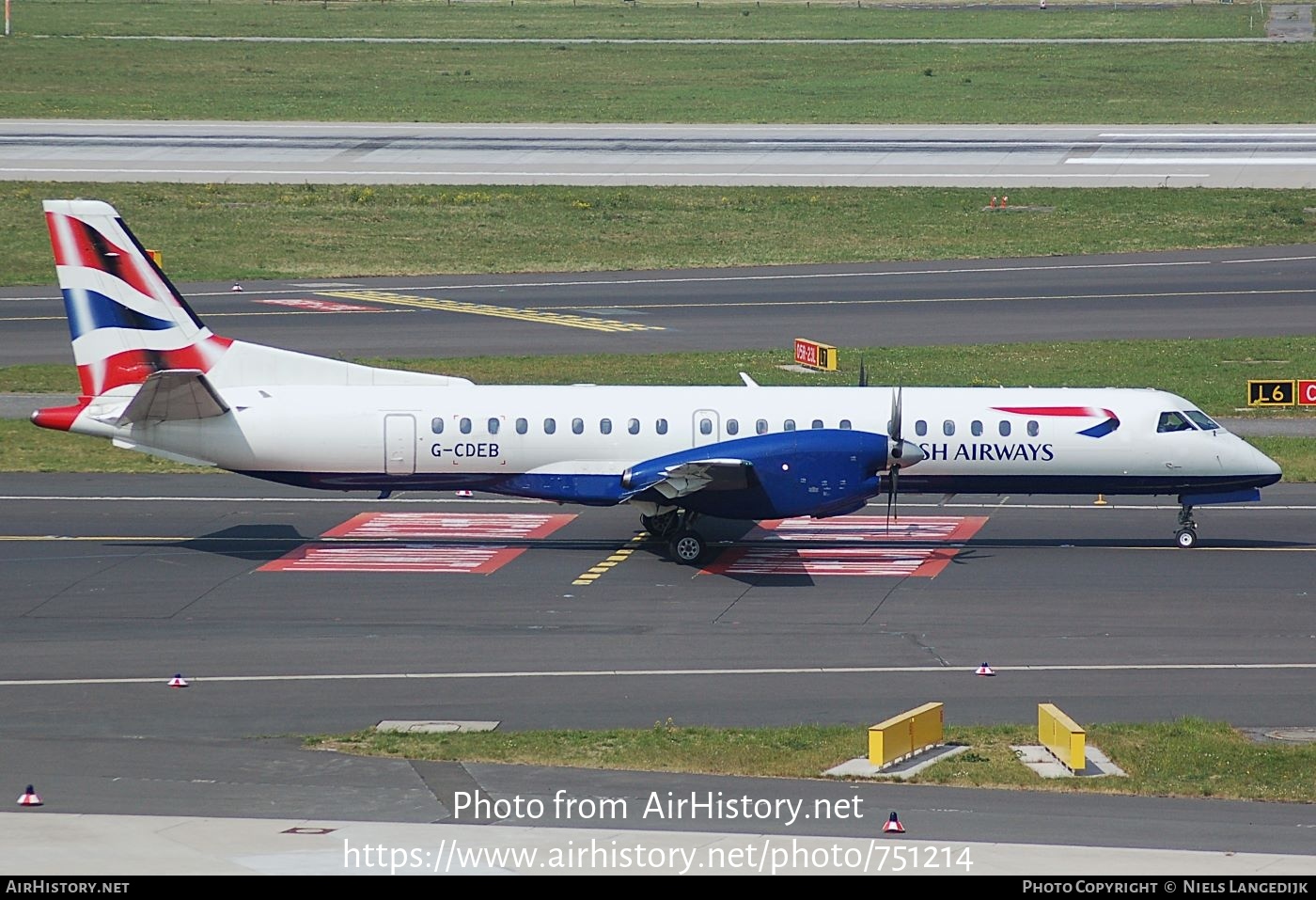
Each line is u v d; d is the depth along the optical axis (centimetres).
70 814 8100
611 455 14638
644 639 12006
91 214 14200
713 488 13862
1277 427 19850
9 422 19225
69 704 10369
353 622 12375
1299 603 13075
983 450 14862
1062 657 11644
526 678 11081
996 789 8819
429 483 14712
